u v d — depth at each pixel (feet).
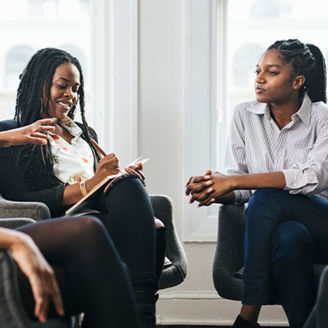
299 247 6.66
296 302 6.57
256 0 10.94
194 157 10.39
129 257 5.96
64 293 4.53
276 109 8.36
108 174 7.09
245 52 10.96
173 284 7.82
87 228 4.55
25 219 5.96
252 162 8.30
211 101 10.46
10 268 3.87
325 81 8.68
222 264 7.69
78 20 10.98
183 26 10.46
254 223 7.01
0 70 10.94
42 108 7.81
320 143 7.86
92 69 10.82
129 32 10.43
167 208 8.39
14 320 3.81
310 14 10.94
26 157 7.43
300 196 7.29
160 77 10.44
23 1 11.00
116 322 4.45
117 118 10.41
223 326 10.28
